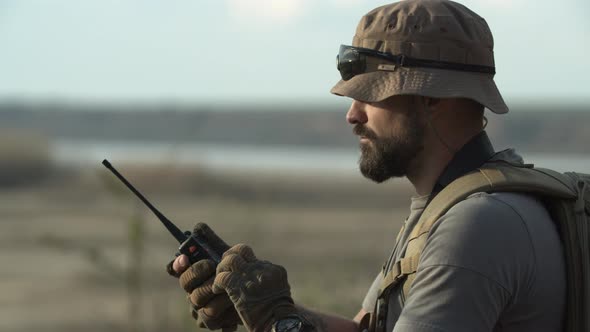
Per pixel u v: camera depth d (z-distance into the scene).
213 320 2.26
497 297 2.00
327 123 103.00
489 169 2.18
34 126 119.81
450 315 1.98
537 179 2.14
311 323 2.15
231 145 94.69
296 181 26.61
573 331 2.08
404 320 2.03
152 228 13.34
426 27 2.24
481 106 2.32
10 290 10.49
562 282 2.09
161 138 107.38
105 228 15.62
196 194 21.66
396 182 25.80
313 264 10.73
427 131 2.29
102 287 10.30
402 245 2.33
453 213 2.07
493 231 2.02
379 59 2.28
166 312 6.25
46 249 13.34
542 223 2.09
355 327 2.54
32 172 26.81
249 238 11.45
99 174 5.79
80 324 8.54
